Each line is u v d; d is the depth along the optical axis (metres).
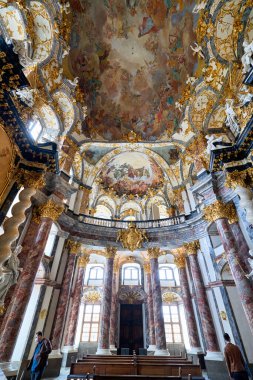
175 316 20.03
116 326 19.12
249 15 11.24
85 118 17.34
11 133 8.71
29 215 11.73
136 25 15.94
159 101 18.44
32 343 10.76
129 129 19.52
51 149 10.41
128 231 17.42
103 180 21.62
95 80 17.28
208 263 13.98
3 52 6.86
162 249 17.61
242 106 9.70
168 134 18.44
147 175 22.03
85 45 15.55
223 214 11.56
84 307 20.23
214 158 10.45
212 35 12.45
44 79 13.03
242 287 9.48
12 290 9.20
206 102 15.17
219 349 11.59
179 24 14.62
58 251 14.47
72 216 16.48
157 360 9.60
